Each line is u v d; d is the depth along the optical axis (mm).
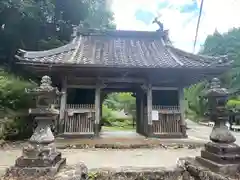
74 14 14812
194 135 10938
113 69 8023
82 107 8562
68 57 8461
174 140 8008
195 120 23375
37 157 3188
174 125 8742
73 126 8328
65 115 8359
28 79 11562
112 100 27078
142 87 9023
